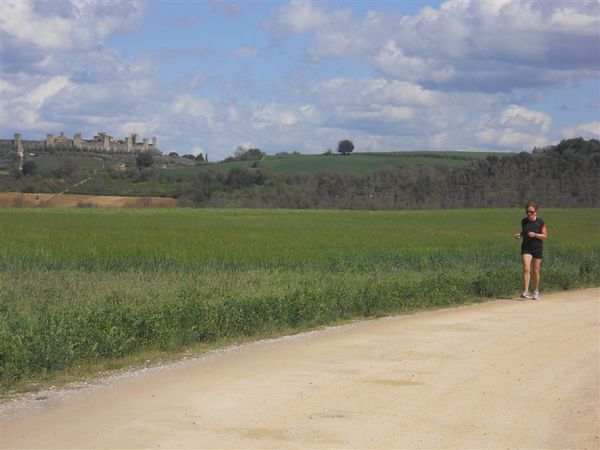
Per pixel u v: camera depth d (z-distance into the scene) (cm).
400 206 9619
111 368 1045
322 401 862
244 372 1012
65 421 784
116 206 9369
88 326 1117
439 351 1167
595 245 3453
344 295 1569
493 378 991
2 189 10775
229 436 734
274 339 1284
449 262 2619
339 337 1294
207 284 1841
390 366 1055
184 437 729
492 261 2698
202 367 1048
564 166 10594
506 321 1488
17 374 955
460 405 859
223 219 6256
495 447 719
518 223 6028
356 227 5200
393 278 1972
